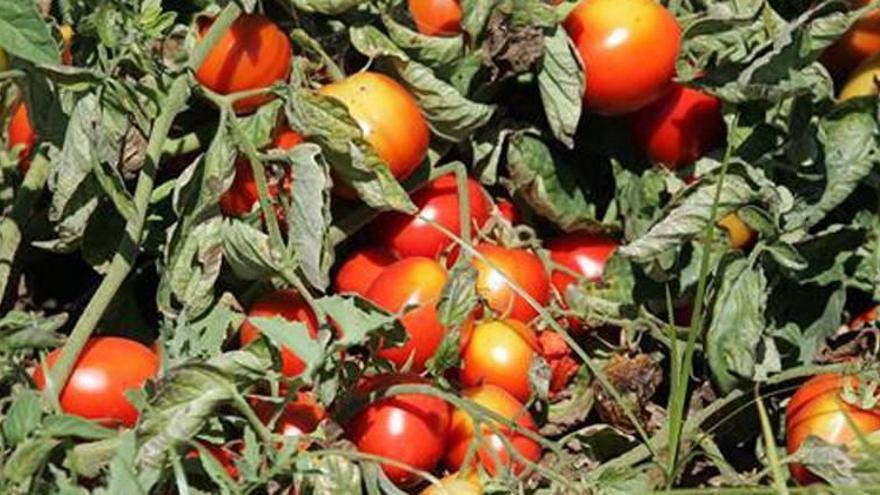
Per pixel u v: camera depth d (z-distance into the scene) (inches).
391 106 44.0
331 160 43.4
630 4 45.8
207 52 43.0
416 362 43.2
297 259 42.4
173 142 45.0
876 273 45.3
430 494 41.3
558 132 45.7
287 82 44.6
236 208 43.9
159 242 44.5
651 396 45.7
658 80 46.0
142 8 43.5
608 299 45.8
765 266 45.6
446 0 45.0
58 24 45.6
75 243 43.8
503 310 44.7
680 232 44.3
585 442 44.8
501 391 43.9
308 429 41.8
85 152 41.4
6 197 45.1
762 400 45.1
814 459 42.3
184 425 38.6
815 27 45.0
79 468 39.2
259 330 40.1
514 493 41.0
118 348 41.4
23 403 37.7
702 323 45.6
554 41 45.3
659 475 44.0
